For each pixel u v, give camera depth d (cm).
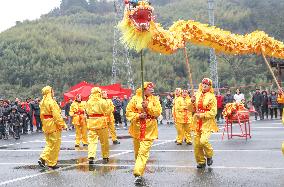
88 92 2859
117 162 1395
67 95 2941
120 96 3350
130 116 1059
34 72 8088
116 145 1909
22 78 8012
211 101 1173
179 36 1049
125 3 968
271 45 1130
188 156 1477
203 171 1165
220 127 2639
